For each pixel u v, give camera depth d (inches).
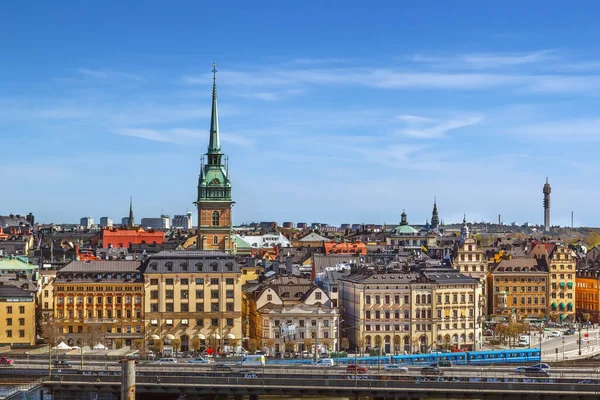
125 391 7642.7
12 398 7317.9
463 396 7829.7
